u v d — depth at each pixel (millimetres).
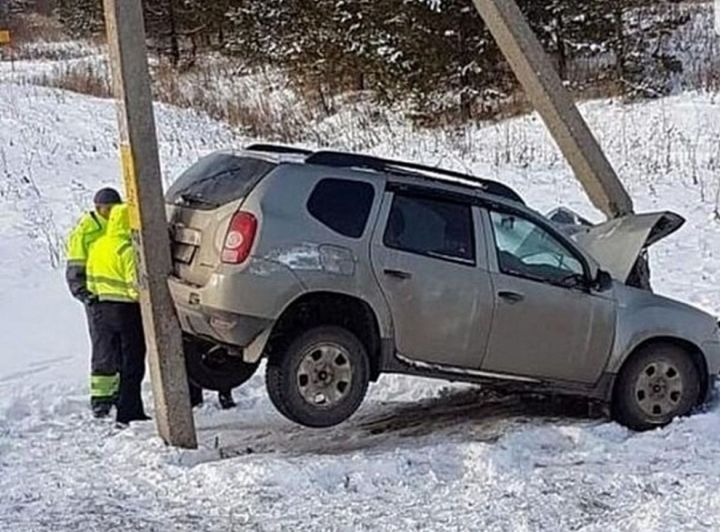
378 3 25031
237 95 28531
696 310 8898
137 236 7695
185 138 22344
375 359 7965
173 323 7699
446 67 24000
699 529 5969
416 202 8031
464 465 7324
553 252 8453
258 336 7465
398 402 9727
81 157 20406
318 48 27641
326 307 7793
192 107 26594
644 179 17656
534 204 16750
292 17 29141
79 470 7336
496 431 8430
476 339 8125
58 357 10633
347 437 8359
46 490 6910
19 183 18344
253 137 23234
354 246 7715
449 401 9727
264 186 7598
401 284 7852
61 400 9234
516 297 8203
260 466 7133
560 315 8352
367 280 7734
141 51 7469
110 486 6973
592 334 8469
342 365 7758
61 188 18188
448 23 23812
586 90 23625
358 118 25266
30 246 14961
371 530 6098
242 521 6270
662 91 22828
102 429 8477
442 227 8094
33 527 6242
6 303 12578
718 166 18031
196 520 6316
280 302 7457
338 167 7875
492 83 24094
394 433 8469
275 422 8938
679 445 7910
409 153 20734
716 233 15180
